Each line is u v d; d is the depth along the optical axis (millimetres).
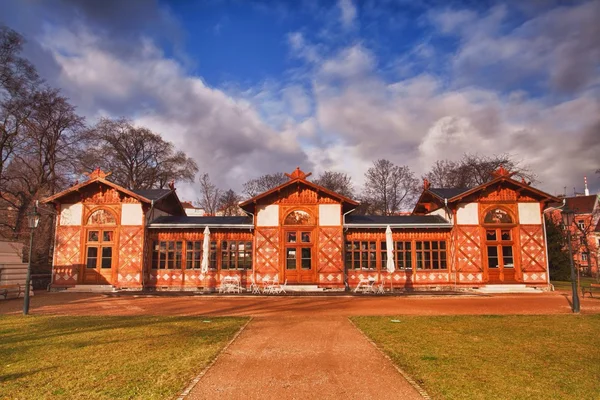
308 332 11328
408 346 9555
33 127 29781
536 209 24266
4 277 19703
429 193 27703
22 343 9688
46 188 32438
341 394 6480
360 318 13750
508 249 24141
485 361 8258
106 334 10750
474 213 24219
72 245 23656
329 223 24250
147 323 12562
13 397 6223
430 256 24578
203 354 8680
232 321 13023
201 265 22797
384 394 6469
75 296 20797
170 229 24453
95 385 6750
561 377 7238
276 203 24422
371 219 25594
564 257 36156
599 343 9875
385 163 53375
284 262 23938
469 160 48469
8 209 32750
